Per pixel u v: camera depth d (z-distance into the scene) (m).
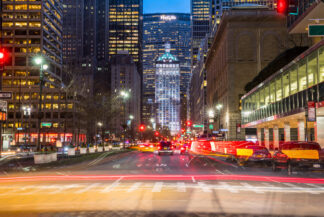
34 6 121.19
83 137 128.88
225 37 80.31
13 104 118.69
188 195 12.07
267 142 57.88
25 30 120.69
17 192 13.12
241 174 20.62
